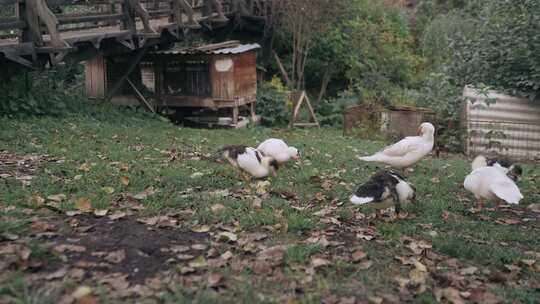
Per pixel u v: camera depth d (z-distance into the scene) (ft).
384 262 15.93
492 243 18.81
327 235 17.81
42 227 16.22
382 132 47.91
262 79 67.00
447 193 25.20
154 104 52.49
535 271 16.56
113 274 13.76
